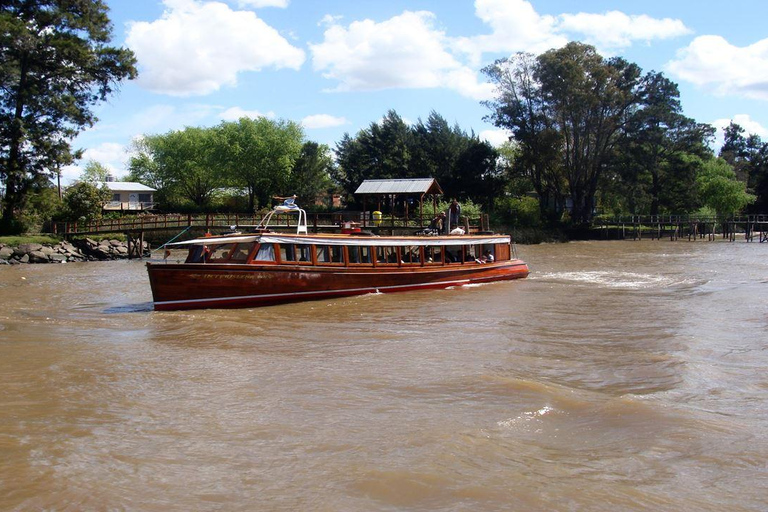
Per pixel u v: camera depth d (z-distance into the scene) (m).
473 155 74.38
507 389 9.66
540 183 75.38
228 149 77.75
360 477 6.52
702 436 7.63
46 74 47.78
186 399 9.41
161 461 7.03
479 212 62.22
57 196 54.19
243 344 13.59
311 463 6.92
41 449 7.38
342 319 16.91
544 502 5.95
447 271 23.83
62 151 47.91
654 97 70.00
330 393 9.66
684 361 11.41
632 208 86.31
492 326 15.70
